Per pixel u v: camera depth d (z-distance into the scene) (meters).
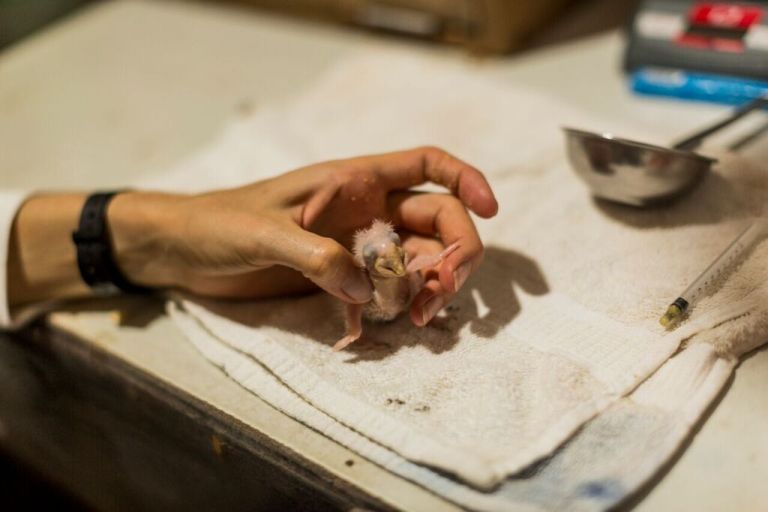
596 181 0.51
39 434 0.62
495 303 0.48
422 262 0.44
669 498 0.40
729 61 0.60
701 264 0.48
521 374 0.44
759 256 0.47
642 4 0.64
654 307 0.46
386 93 0.66
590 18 0.72
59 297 0.52
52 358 0.53
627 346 0.44
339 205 0.47
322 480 0.42
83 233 0.50
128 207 0.50
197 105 0.70
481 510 0.39
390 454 0.42
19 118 0.71
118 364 0.49
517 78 0.67
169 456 0.51
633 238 0.50
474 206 0.47
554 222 0.52
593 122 0.60
